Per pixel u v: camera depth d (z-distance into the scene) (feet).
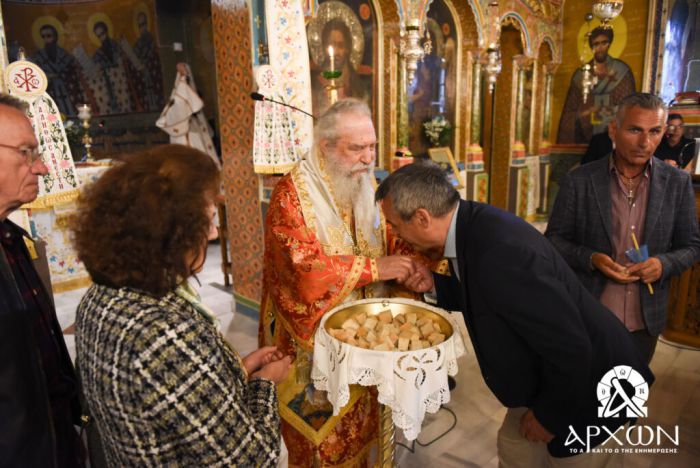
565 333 3.86
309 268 5.69
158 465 2.81
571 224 6.86
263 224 12.35
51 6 23.40
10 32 22.88
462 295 4.45
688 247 6.50
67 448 4.45
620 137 6.21
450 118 20.56
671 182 6.48
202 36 25.81
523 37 22.48
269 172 10.91
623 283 6.33
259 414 3.40
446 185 4.55
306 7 11.85
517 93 23.75
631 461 7.37
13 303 3.46
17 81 8.17
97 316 2.88
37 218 15.51
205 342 2.90
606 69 24.84
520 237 4.14
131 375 2.68
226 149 13.05
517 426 5.19
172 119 20.72
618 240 6.61
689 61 25.64
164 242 2.93
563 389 4.12
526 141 25.82
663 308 6.64
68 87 24.17
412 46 12.64
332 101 8.64
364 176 6.10
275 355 4.66
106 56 24.70
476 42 19.89
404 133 17.20
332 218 6.07
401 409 4.32
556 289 3.92
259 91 10.53
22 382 3.41
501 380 4.59
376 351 4.35
